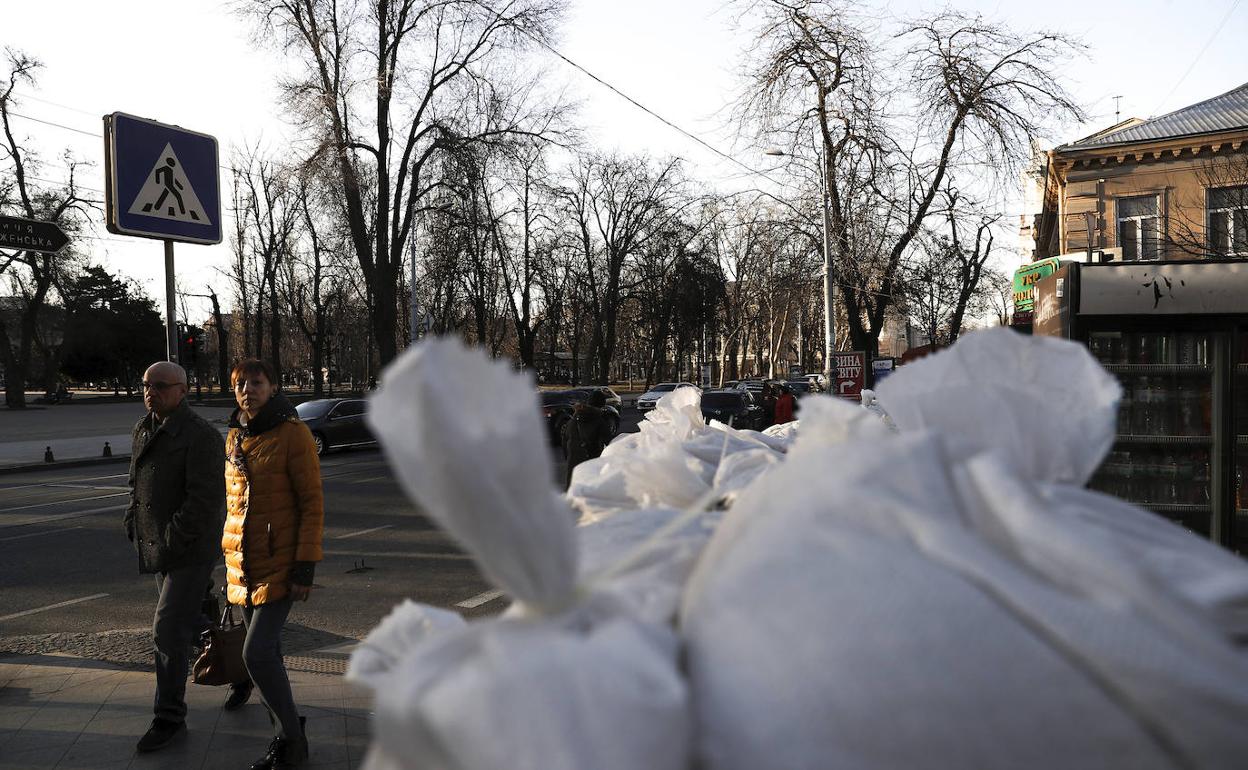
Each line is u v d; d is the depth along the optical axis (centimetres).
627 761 59
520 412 73
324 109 2353
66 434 2892
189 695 462
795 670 66
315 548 379
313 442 389
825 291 2250
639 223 4531
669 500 142
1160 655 63
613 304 4591
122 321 5947
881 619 66
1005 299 3353
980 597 67
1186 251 1675
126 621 634
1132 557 72
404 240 2612
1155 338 564
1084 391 105
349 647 557
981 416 104
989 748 63
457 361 72
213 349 6894
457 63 2494
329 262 4659
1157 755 63
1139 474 566
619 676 63
